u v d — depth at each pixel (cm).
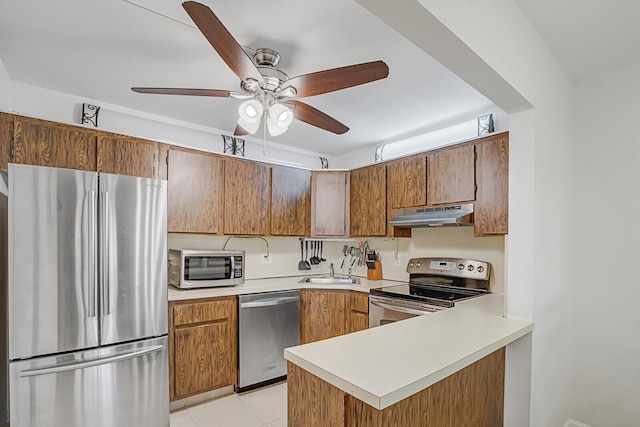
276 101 192
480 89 150
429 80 221
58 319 178
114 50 190
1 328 202
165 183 221
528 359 161
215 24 130
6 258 207
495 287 261
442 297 239
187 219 271
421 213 275
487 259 267
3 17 160
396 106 263
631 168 198
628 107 199
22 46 186
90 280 188
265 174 318
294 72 210
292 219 333
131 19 163
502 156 230
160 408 211
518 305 169
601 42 175
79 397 183
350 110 272
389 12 104
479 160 243
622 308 199
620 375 199
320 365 108
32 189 175
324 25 165
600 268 207
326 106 263
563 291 199
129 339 201
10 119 204
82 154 227
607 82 207
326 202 345
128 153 246
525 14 156
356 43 180
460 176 253
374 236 320
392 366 107
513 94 154
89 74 219
